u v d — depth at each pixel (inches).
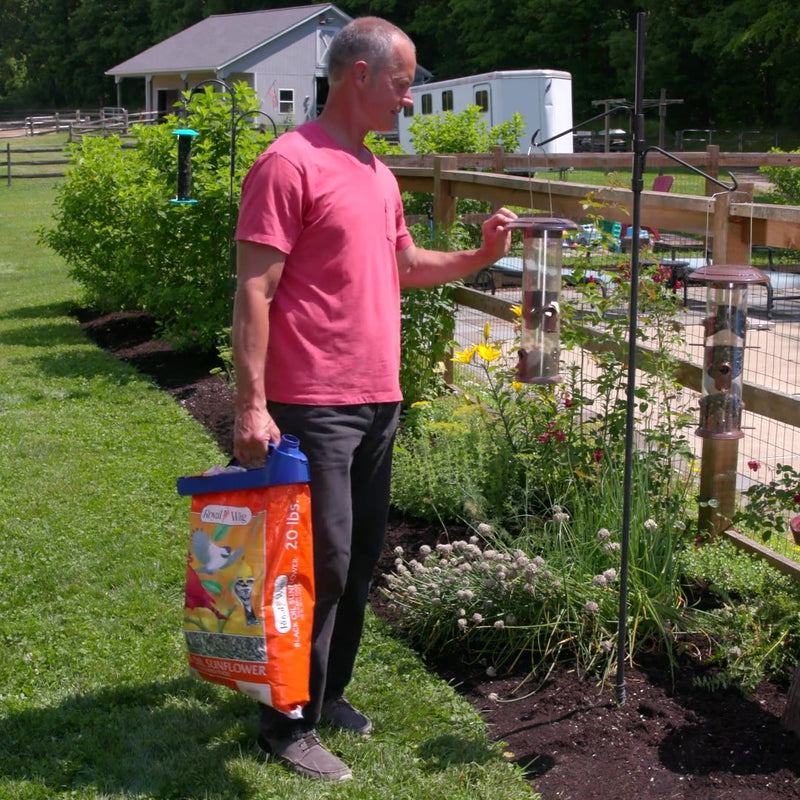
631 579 152.1
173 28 2554.1
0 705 137.2
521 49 1886.1
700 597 164.7
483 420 214.5
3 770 122.7
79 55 2824.8
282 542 111.8
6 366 354.9
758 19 1552.7
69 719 133.8
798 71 1648.6
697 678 141.9
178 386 328.2
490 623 152.4
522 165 431.8
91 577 179.0
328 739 130.0
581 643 146.8
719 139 1653.5
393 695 140.9
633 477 170.7
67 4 2866.6
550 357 152.3
